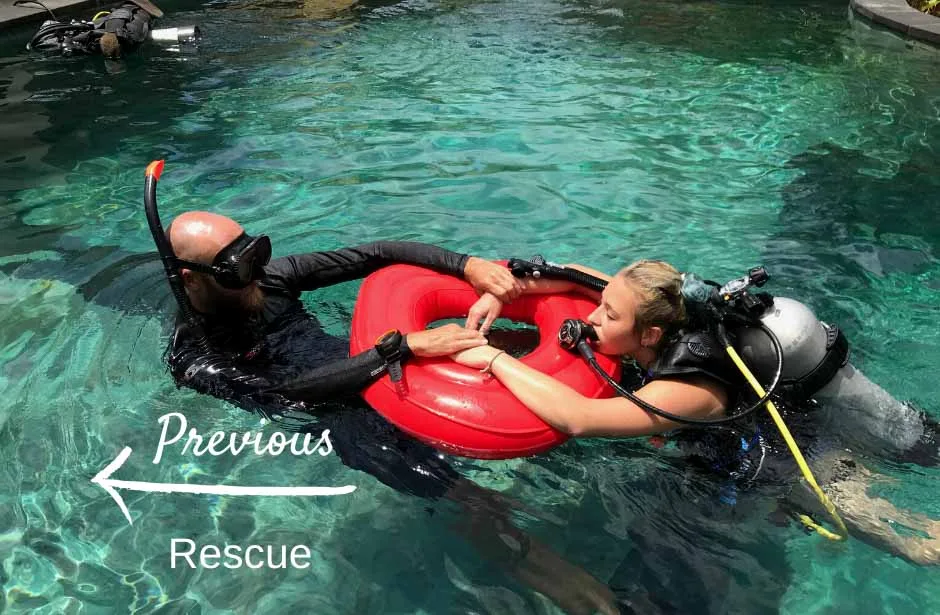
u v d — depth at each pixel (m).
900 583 2.27
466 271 3.09
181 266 2.71
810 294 3.67
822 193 4.79
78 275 3.86
